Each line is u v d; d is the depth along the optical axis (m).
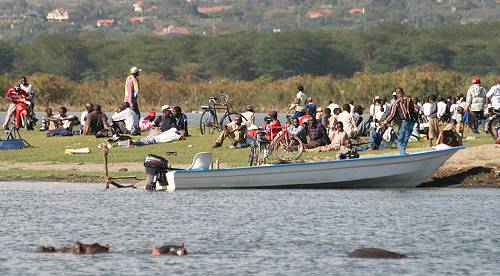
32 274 50.00
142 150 96.69
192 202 72.62
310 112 94.12
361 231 61.16
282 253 54.66
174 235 59.81
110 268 51.22
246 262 52.59
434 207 70.56
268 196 75.94
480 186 82.06
